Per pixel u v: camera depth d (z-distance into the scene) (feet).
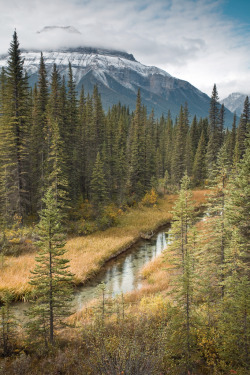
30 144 106.83
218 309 34.99
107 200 140.67
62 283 35.45
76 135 131.54
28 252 81.20
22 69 90.12
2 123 92.99
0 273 64.34
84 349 31.35
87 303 55.42
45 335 33.24
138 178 168.96
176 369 25.72
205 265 46.91
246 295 26.53
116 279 71.36
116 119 254.27
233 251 38.45
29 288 56.65
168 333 30.25
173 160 208.74
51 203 36.27
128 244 101.71
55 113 112.37
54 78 116.16
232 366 25.86
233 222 39.99
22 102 90.12
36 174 112.98
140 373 22.07
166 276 67.72
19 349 31.27
